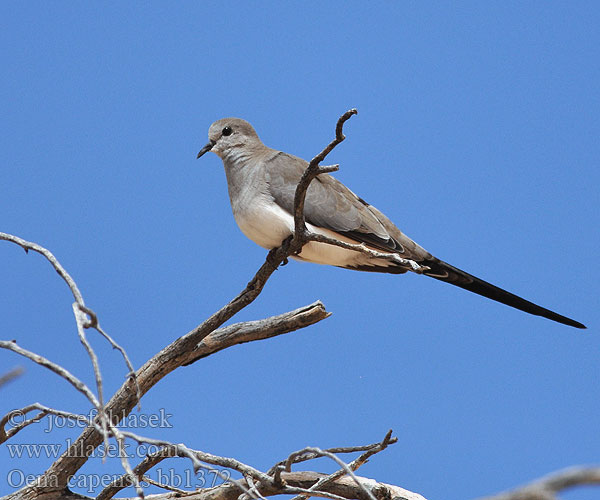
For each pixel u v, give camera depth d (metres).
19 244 7.41
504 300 12.44
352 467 8.67
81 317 6.40
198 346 10.68
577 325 12.13
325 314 10.71
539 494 2.55
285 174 12.09
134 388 9.99
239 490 9.52
